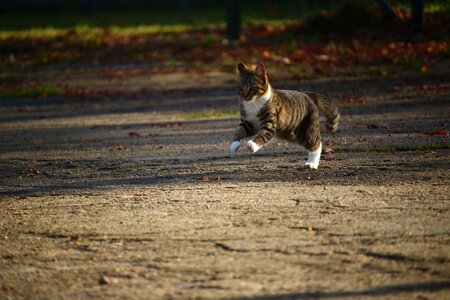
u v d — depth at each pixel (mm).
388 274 7410
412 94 21969
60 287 7531
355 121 18266
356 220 9156
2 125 21250
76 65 32688
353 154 13977
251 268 7703
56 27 45688
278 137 12320
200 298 7020
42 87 28094
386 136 15844
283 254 8062
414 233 8570
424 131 16219
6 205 11242
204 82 27156
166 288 7316
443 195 10266
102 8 61031
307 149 12570
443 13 32906
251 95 11359
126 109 23203
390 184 11180
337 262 7762
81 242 8906
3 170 14570
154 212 10086
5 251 8742
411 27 31734
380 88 23438
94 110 23453
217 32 39812
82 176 13484
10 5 59188
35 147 17234
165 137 17500
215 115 20859
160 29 43219
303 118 12219
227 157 14336
